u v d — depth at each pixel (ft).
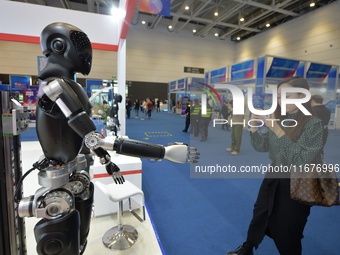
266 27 42.98
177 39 48.55
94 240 5.53
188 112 22.43
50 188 2.20
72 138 2.22
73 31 2.19
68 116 1.88
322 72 18.26
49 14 14.89
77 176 2.61
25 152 13.37
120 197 5.17
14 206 2.60
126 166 6.70
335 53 30.53
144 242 5.51
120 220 5.61
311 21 33.65
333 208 7.50
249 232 4.44
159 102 49.06
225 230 6.17
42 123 2.15
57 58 2.21
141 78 47.21
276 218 3.76
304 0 32.09
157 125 28.30
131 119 35.47
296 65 17.39
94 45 15.74
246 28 41.60
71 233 2.15
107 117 11.97
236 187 9.14
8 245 2.59
